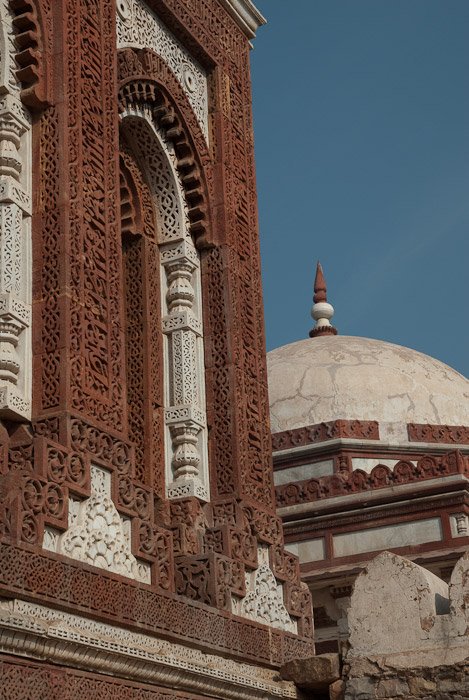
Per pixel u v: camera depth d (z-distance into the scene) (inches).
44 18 367.2
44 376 334.0
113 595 325.1
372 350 880.9
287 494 704.4
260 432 450.3
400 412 822.5
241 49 516.1
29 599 293.0
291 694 403.2
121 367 359.9
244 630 395.2
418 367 869.2
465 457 673.0
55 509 314.0
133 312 439.5
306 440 788.0
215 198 464.4
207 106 482.3
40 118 361.4
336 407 821.9
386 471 682.8
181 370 434.9
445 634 357.4
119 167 404.2
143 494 358.0
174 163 455.2
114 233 372.5
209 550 406.9
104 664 316.5
